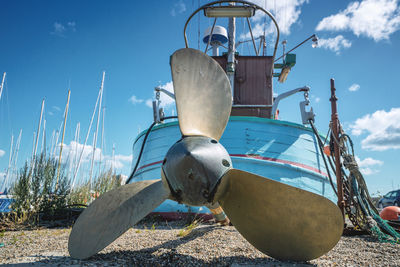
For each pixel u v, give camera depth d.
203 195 3.22
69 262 3.36
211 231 5.50
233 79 10.60
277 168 8.40
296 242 3.36
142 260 3.55
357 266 3.33
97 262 3.39
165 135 9.38
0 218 8.76
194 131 3.80
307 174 8.67
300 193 3.15
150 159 9.37
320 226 3.18
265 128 8.83
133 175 9.84
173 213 8.23
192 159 3.15
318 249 3.30
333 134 7.02
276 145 8.65
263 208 3.42
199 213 7.87
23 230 7.44
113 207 3.66
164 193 3.48
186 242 4.50
